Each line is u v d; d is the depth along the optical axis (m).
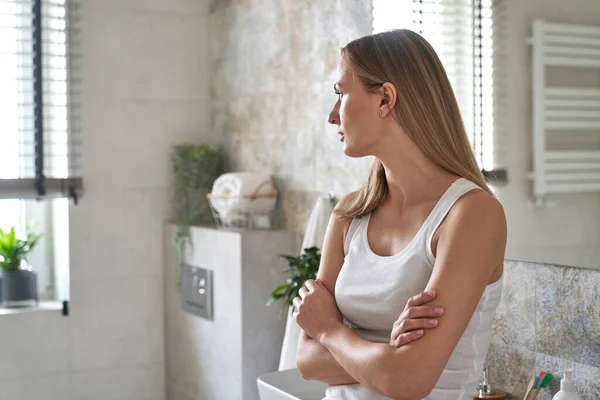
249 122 3.61
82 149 3.77
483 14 2.23
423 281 1.42
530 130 2.08
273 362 3.27
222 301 3.35
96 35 3.79
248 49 3.60
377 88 1.46
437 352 1.31
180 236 3.70
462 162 1.47
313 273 2.61
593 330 1.88
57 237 3.91
